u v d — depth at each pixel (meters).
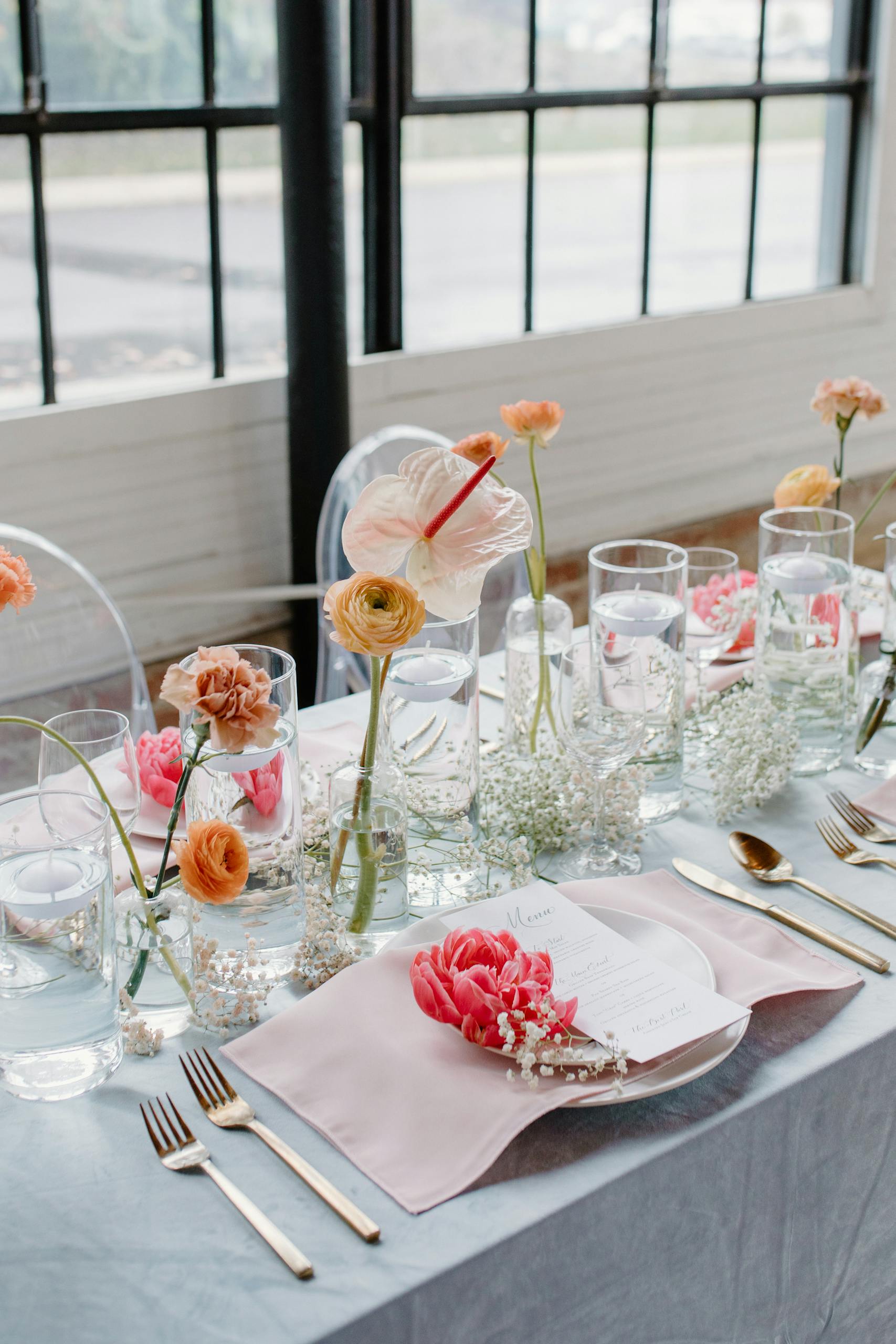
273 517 2.84
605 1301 0.87
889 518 4.05
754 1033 0.99
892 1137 1.04
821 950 1.10
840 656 1.41
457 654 1.16
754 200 3.51
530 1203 0.82
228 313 2.74
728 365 3.52
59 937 0.91
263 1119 0.91
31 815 1.11
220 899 0.93
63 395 2.55
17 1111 0.93
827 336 3.72
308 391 2.63
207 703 0.89
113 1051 0.96
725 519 3.65
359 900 1.08
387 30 2.72
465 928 1.02
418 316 3.01
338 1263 0.78
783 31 3.40
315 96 2.44
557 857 1.28
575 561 3.35
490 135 2.99
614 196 3.24
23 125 2.36
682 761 1.35
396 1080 0.91
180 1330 0.74
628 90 3.17
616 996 0.97
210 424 2.69
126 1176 0.86
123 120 2.48
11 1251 0.80
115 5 2.41
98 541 2.59
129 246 2.56
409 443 2.32
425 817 1.18
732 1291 0.95
